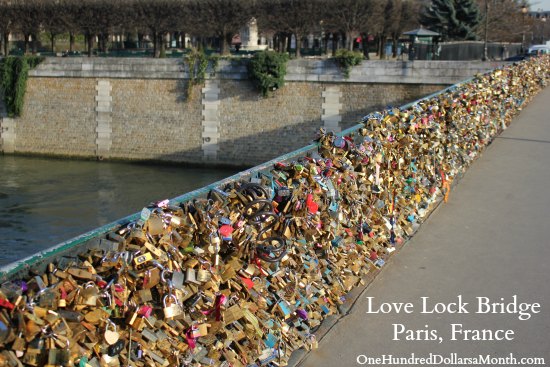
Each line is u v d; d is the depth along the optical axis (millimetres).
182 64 33531
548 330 6031
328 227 5789
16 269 3004
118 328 3486
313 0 41844
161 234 3730
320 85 32125
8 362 2838
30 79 35688
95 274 3301
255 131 33125
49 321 3004
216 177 32344
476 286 7031
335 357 5445
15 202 27234
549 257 7961
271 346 4887
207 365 4160
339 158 6250
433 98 10680
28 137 36062
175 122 34094
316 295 5859
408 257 7922
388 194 7762
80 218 25109
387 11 46750
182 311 3791
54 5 43031
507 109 18625
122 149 34938
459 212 9938
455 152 11547
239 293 4512
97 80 34812
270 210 4766
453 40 54438
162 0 42438
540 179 12078
